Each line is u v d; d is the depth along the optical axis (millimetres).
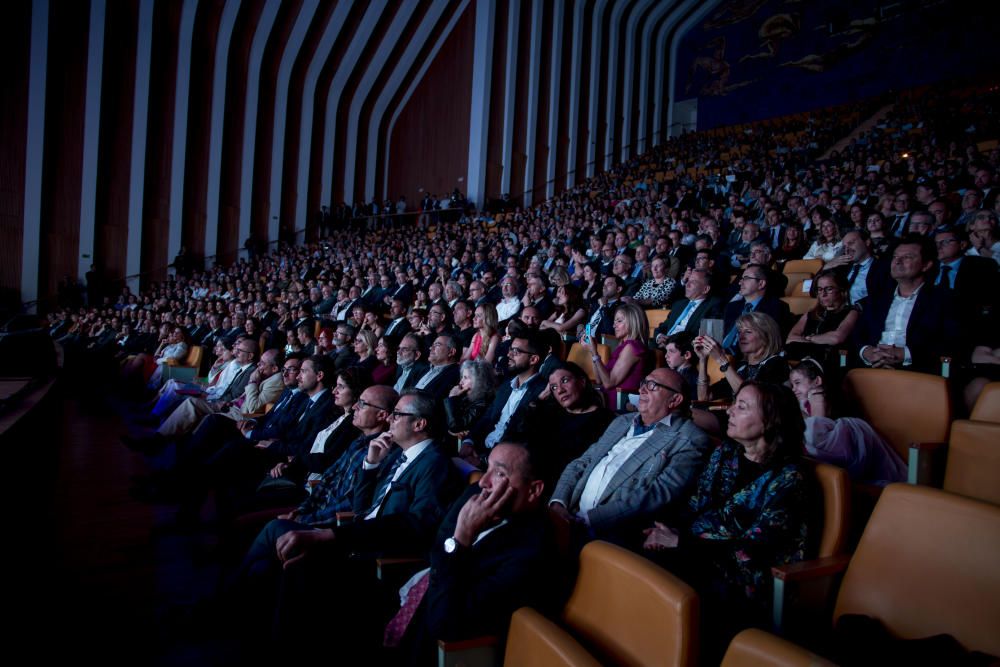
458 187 15430
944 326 2516
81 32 12156
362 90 16297
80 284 12211
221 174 14164
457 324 4555
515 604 1337
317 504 2367
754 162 11773
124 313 10219
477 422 2932
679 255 5305
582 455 2119
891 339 2689
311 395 3178
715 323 2645
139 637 1882
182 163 13430
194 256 13773
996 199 4742
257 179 14852
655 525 1682
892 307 2729
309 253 13523
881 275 2824
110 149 12641
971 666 1049
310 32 15008
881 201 5055
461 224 12969
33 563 2363
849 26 14992
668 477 1813
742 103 17000
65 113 12086
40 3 11617
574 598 1287
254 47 14336
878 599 1256
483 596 1312
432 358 3504
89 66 12203
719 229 5973
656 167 14695
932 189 4781
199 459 3219
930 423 1991
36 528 2596
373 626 1710
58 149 12039
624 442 1998
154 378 6191
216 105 13891
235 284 11250
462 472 2045
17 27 11547
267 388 4027
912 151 8961
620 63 17828
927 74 13750
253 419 3551
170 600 2109
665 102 18781
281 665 1638
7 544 2078
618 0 17156
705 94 17859
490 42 14852
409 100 16969
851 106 14109
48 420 3068
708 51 17828
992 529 1153
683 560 1547
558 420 2377
